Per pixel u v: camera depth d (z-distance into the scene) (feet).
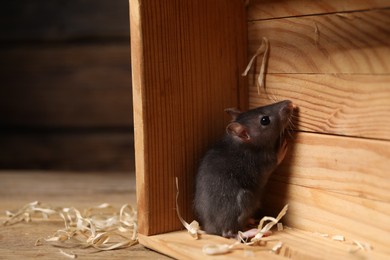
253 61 2.74
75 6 4.03
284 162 2.67
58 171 4.07
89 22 4.03
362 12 2.39
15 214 3.00
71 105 4.09
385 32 2.34
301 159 2.61
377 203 2.41
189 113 2.66
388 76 2.35
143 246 2.65
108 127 4.09
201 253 2.46
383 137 2.38
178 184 2.66
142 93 2.57
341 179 2.50
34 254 2.60
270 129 2.60
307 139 2.59
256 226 2.70
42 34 4.06
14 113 4.13
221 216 2.60
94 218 2.94
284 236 2.57
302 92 2.59
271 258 2.42
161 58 2.59
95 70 4.05
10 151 4.15
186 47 2.64
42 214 3.04
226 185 2.61
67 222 2.93
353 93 2.44
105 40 4.03
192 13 2.64
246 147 2.64
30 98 4.11
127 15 4.00
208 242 2.55
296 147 2.62
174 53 2.62
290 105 2.58
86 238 2.74
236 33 2.73
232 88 2.74
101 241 2.71
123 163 4.09
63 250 2.64
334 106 2.49
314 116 2.56
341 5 2.44
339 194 2.51
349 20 2.42
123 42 4.02
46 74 4.09
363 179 2.44
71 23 4.04
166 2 2.59
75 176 3.83
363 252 2.42
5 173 3.93
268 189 2.73
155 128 2.60
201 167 2.65
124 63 4.03
